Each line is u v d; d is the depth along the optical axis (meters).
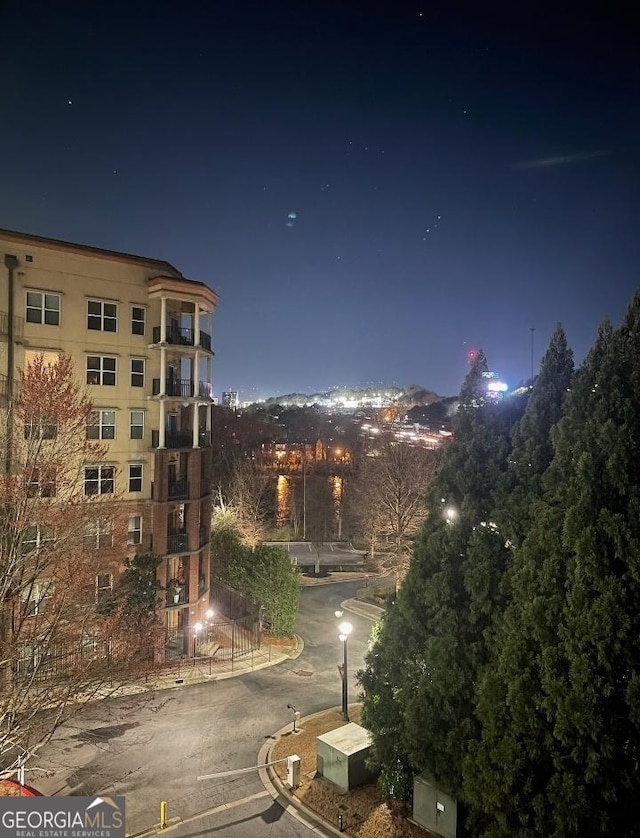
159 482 26.92
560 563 12.37
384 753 15.91
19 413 16.75
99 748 19.41
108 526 21.39
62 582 16.98
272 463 85.69
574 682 11.29
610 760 11.13
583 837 11.09
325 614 34.53
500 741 12.28
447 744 13.55
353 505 55.41
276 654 27.88
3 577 14.91
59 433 17.31
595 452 12.30
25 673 15.41
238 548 33.00
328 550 52.12
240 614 30.61
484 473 15.45
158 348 27.33
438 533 15.51
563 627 11.70
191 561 27.91
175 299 27.50
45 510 16.28
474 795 12.72
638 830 11.27
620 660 11.25
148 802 16.56
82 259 25.41
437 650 14.30
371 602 36.91
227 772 18.17
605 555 11.59
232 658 27.00
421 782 14.80
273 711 22.33
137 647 21.36
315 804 16.52
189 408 31.08
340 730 18.41
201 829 15.43
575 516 11.98
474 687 13.71
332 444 92.56
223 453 76.75
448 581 14.87
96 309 25.88
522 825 11.89
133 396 27.00
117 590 22.22
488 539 14.40
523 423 15.16
